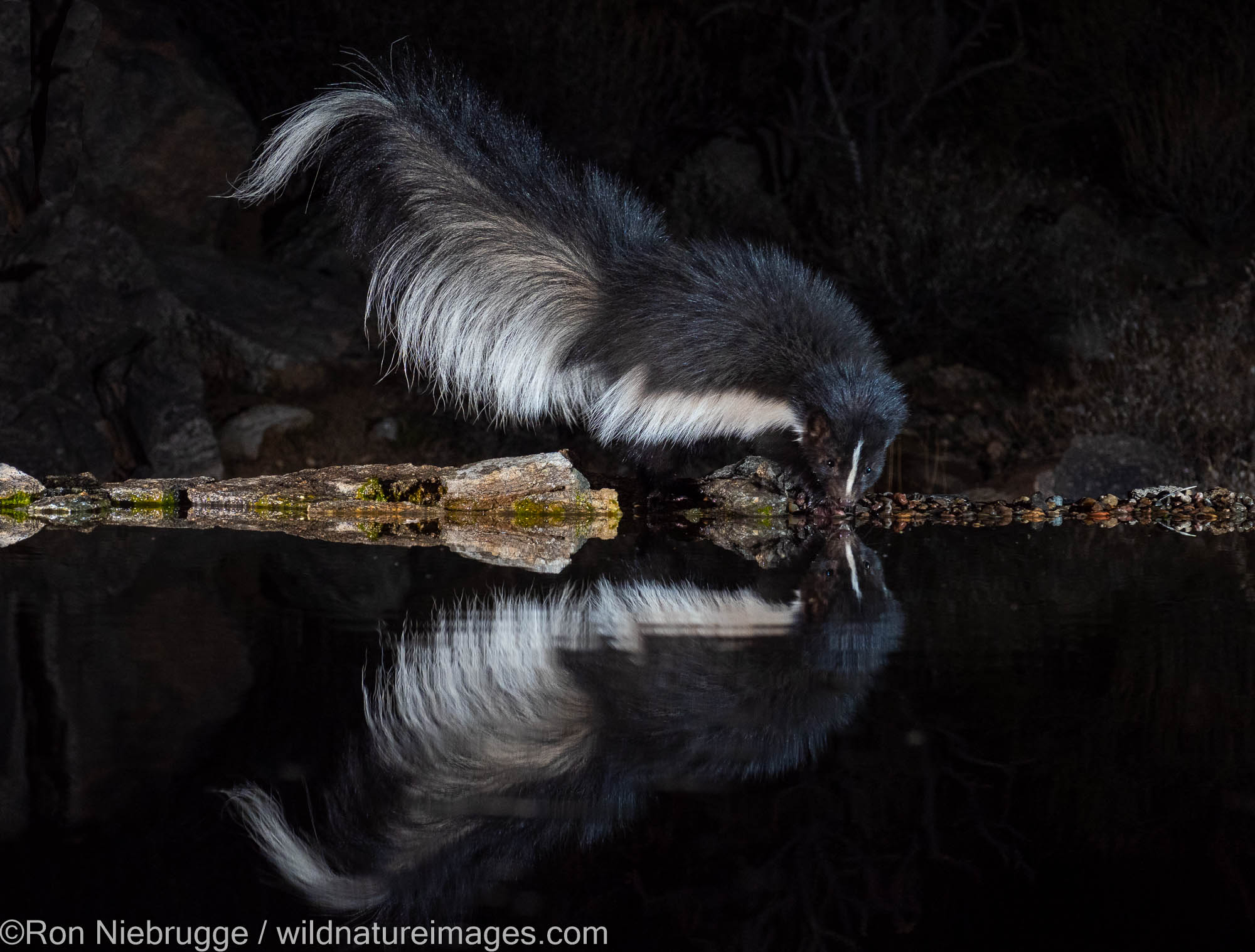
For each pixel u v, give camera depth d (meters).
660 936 2.41
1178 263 15.93
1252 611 4.83
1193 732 3.42
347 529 6.91
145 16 14.25
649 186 17.27
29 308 12.09
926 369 14.77
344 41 16.22
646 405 7.75
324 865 2.70
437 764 3.18
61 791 2.97
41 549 5.93
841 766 3.19
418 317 7.88
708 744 3.36
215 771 3.10
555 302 7.80
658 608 4.89
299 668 3.95
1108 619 4.68
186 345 13.38
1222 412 12.46
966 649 4.27
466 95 8.02
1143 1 17.53
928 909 2.51
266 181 7.73
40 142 12.20
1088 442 12.68
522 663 4.05
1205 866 2.67
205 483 7.89
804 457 7.77
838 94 17.52
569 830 2.85
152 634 4.32
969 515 7.89
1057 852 2.75
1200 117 16.48
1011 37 18.39
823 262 16.00
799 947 2.37
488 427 13.65
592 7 17.12
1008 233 15.49
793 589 5.31
